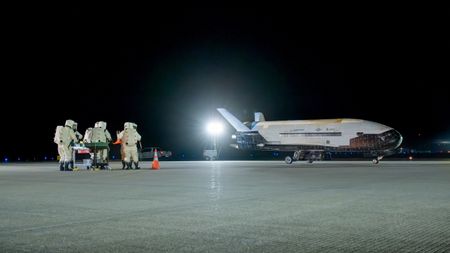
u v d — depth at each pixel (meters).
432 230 8.07
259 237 7.53
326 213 10.11
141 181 19.98
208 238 7.46
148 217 9.69
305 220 9.19
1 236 7.71
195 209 10.87
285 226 8.52
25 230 8.25
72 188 16.66
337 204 11.63
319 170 28.78
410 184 17.50
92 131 31.86
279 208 10.96
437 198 12.80
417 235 7.63
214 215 9.92
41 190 15.93
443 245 6.89
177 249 6.70
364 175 23.23
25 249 6.74
